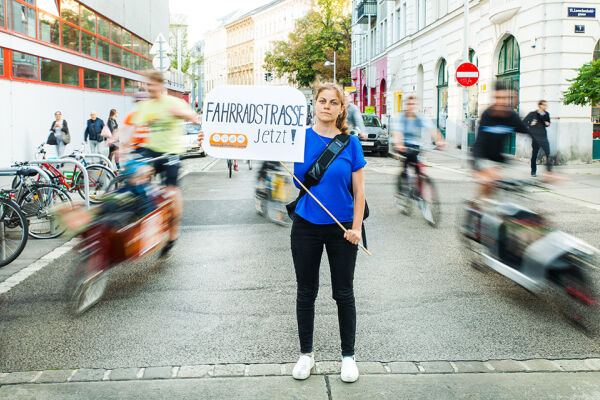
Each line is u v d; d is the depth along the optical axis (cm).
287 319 476
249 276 606
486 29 2209
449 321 470
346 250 369
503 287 562
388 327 457
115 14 2892
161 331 450
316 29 6078
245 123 372
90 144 1812
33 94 1927
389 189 1302
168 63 1670
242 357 399
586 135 1794
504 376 367
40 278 605
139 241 556
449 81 2666
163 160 661
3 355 404
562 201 1108
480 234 562
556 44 1783
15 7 1792
